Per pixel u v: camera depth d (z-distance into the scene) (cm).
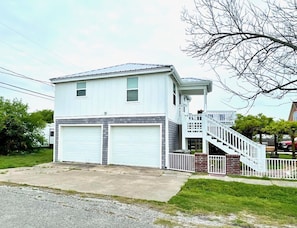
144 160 1159
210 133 1149
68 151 1352
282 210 519
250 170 988
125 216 443
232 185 756
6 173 952
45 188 685
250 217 457
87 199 566
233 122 1405
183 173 980
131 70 1180
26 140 1800
